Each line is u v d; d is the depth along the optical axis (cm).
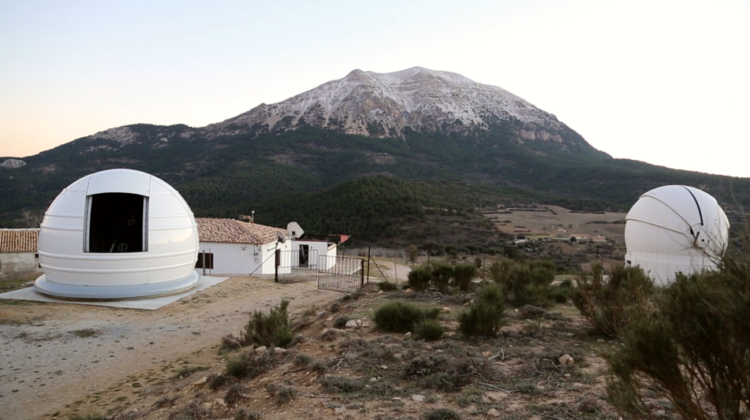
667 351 332
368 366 702
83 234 1822
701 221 1670
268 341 1048
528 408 513
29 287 2047
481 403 536
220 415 585
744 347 304
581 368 652
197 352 1190
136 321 1530
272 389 619
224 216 6662
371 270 3884
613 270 955
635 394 362
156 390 848
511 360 711
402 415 513
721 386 320
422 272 1638
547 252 4525
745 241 305
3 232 3475
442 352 751
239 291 2147
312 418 524
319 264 3841
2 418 786
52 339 1277
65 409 813
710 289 312
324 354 797
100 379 986
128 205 2442
